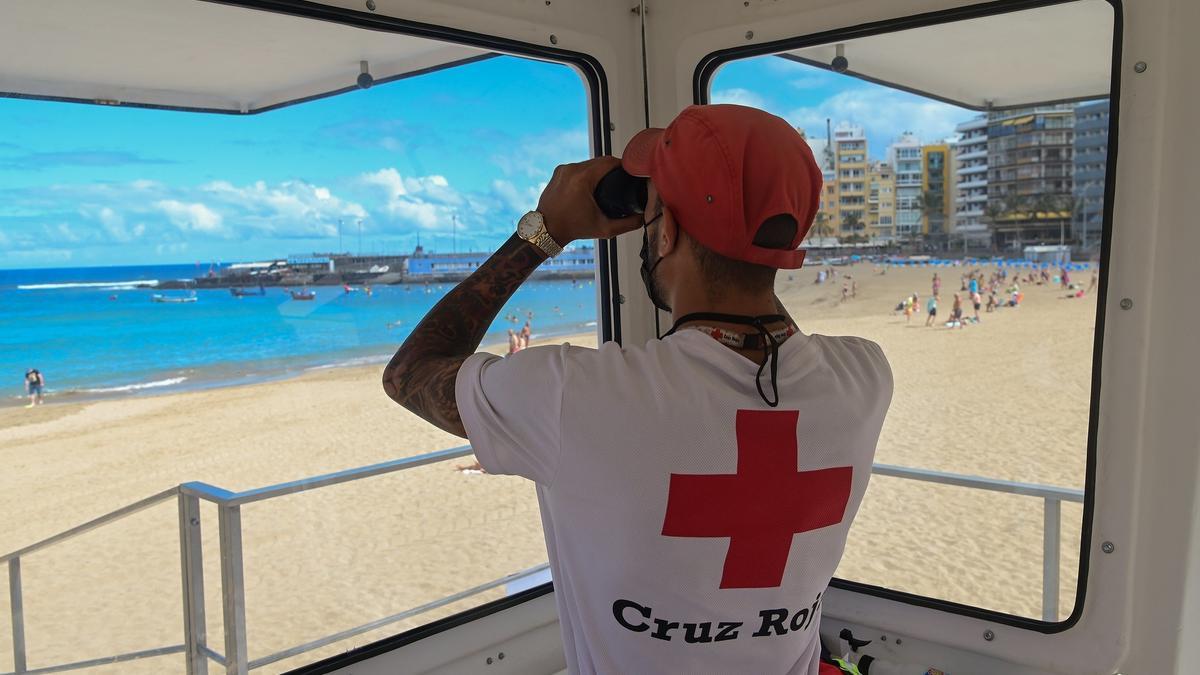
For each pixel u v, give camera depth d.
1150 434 1.63
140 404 26.30
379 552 13.95
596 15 2.04
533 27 1.92
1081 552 1.74
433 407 0.85
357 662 1.80
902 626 2.01
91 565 13.71
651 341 0.81
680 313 0.84
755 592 0.80
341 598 11.85
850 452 0.83
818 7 1.88
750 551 0.78
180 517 2.29
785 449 0.78
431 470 19.20
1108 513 1.68
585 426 0.74
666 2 2.09
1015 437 19.72
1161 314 1.59
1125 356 1.63
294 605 11.59
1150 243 1.58
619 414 0.74
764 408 0.77
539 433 0.77
